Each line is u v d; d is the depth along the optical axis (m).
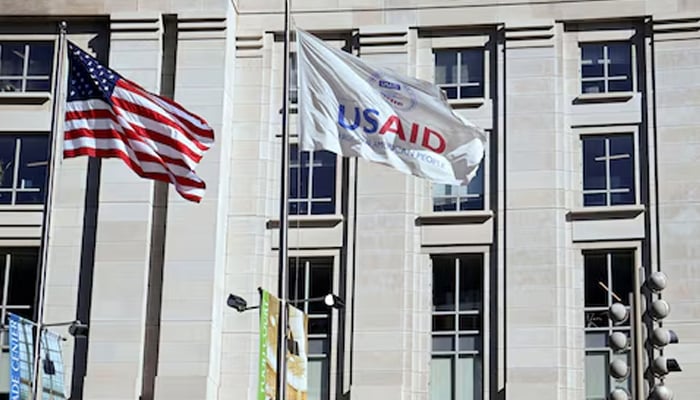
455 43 53.25
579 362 49.72
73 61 41.81
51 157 43.56
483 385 49.84
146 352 49.94
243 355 50.81
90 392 49.03
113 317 49.84
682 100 51.47
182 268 50.25
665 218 50.50
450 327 50.78
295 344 41.25
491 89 52.78
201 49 52.50
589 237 50.84
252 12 54.28
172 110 41.97
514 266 50.62
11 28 53.72
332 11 53.94
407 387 49.97
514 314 50.12
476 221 51.41
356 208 51.81
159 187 51.69
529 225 51.00
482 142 41.97
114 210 50.91
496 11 53.16
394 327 50.41
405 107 41.72
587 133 51.97
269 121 53.44
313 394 50.62
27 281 51.62
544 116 51.97
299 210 52.41
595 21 52.75
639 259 50.44
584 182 51.69
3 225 51.66
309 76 41.50
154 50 52.53
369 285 50.94
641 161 51.50
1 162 52.66
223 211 51.66
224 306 51.41
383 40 53.38
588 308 50.44
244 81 53.75
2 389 50.62
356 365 50.12
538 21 52.78
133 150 41.38
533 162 51.62
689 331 49.12
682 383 48.59
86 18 53.25
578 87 52.50
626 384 49.53
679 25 52.09
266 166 52.88
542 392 49.16
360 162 52.19
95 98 41.53
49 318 50.53
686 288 49.66
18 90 53.22
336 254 51.66
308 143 41.03
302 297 51.47
